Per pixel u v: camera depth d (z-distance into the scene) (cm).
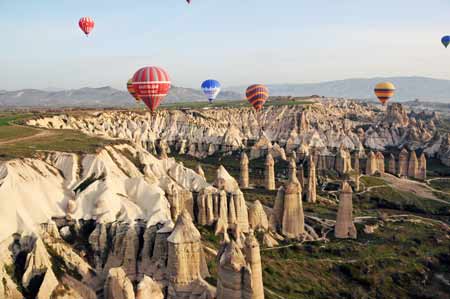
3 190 5709
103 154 7462
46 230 5803
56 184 6650
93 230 6066
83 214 6272
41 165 6731
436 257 8812
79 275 5469
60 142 8194
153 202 6619
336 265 8000
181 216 5562
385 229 10212
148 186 6931
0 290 4809
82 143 8138
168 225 5881
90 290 5312
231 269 4459
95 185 6612
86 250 5912
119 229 5984
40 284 5025
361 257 8450
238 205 8100
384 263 8256
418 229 10325
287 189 9131
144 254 5834
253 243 4588
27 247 5406
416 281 7812
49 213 6144
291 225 9100
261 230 8600
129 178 7206
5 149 7200
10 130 10031
